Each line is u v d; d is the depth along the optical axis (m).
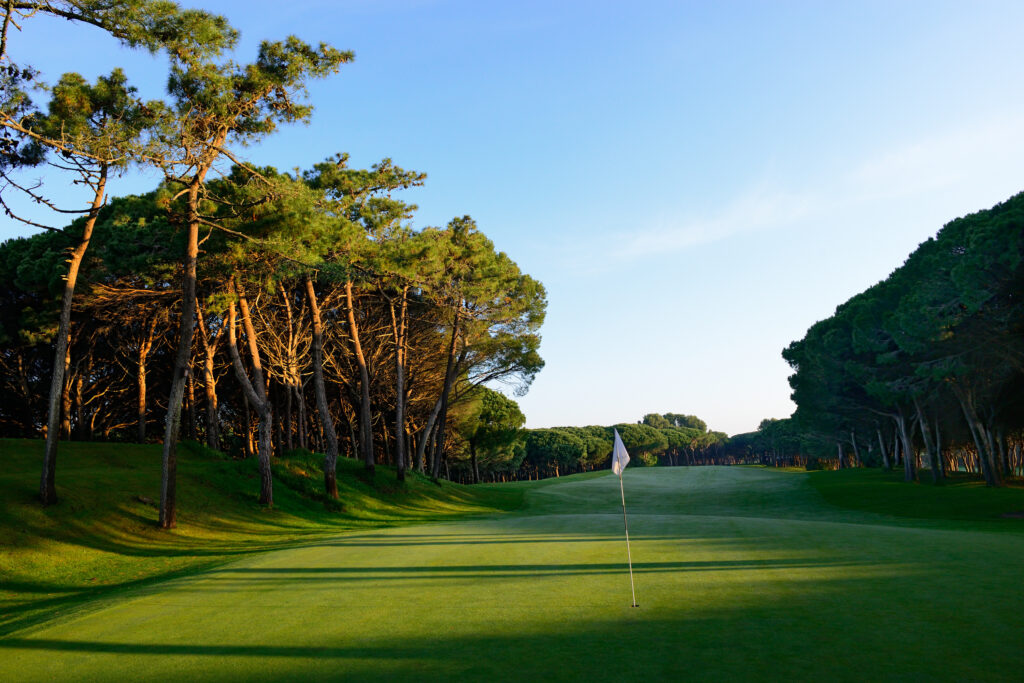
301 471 30.09
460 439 59.62
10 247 32.28
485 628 7.32
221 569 12.42
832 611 7.62
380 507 29.45
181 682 5.96
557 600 8.56
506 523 19.52
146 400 41.91
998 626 6.85
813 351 44.16
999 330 27.56
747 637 6.70
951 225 31.67
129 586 13.41
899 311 29.30
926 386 33.38
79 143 16.02
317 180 28.20
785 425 101.94
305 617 8.16
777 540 13.53
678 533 15.27
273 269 23.34
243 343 37.72
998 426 37.56
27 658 6.99
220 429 48.00
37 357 35.62
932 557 11.03
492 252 38.72
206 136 19.33
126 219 19.75
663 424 196.12
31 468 24.75
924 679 5.41
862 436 67.56
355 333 33.78
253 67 19.89
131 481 22.84
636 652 6.29
